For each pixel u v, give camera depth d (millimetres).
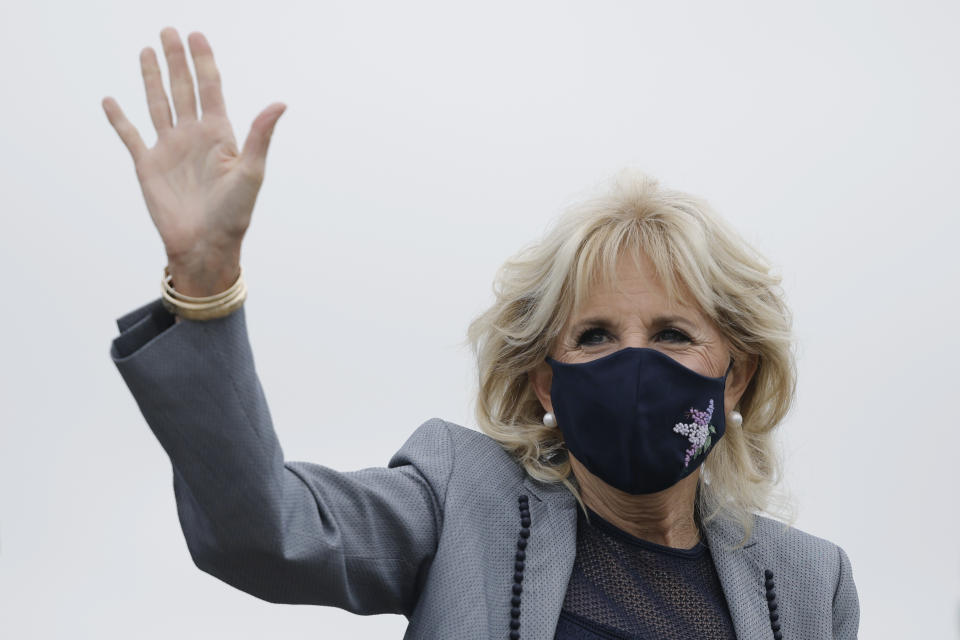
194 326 2506
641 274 3168
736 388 3412
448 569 3012
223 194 2453
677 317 3178
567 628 3076
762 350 3344
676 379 3088
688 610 3223
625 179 3314
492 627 3014
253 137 2449
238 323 2545
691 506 3354
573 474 3344
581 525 3256
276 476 2607
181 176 2508
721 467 3453
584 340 3219
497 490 3211
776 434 3596
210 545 2643
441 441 3262
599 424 3084
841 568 3506
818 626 3359
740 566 3354
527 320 3342
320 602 2861
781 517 3553
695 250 3162
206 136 2512
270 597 2781
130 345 2525
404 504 3053
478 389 3430
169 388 2500
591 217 3219
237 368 2539
